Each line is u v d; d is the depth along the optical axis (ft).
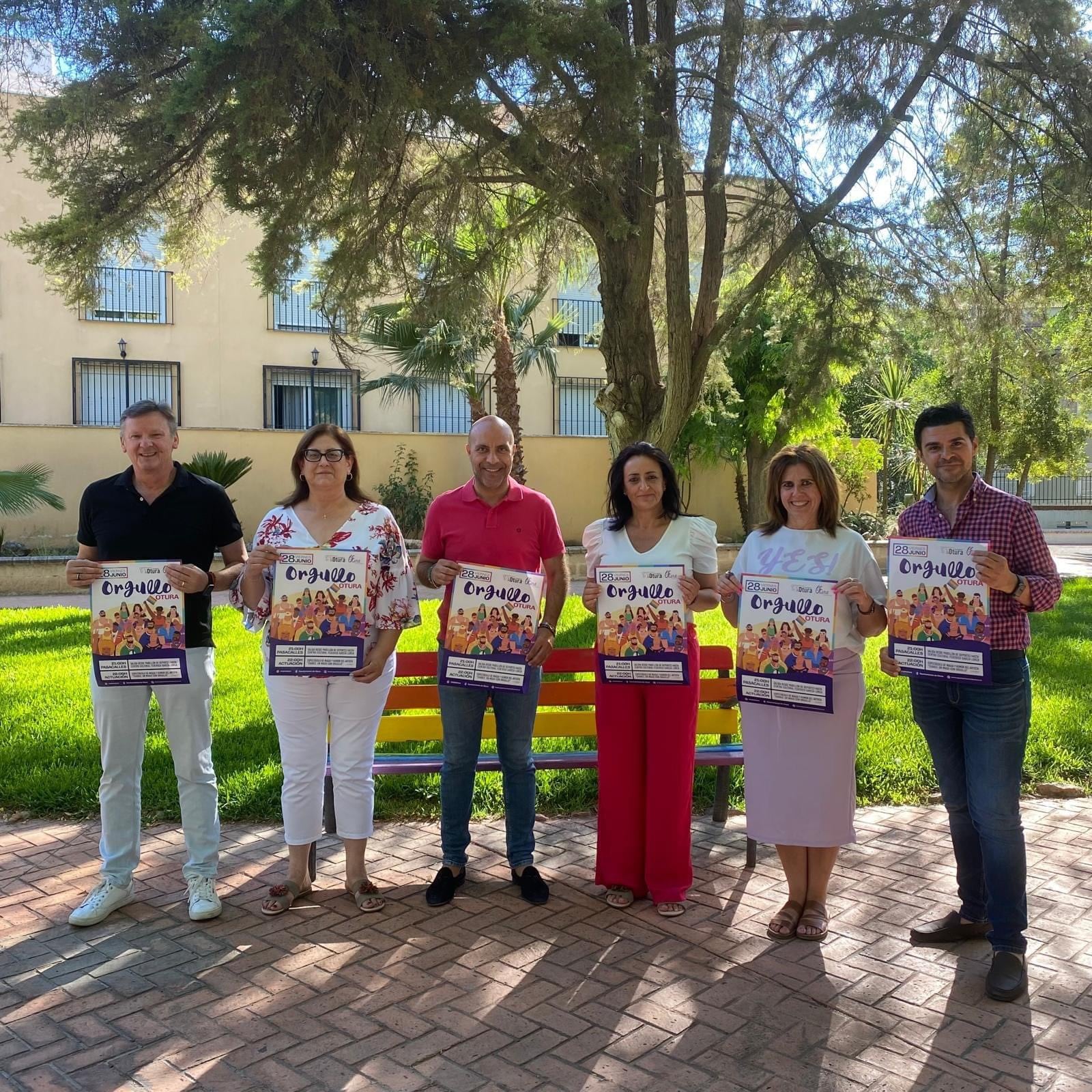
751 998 10.87
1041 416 59.36
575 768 16.63
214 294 64.95
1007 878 11.04
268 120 22.47
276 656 12.65
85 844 15.67
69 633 33.30
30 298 61.36
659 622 13.03
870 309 30.86
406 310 29.32
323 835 16.08
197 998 10.84
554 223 30.22
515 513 13.53
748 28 26.94
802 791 12.30
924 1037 10.07
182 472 13.17
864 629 12.39
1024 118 29.60
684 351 29.19
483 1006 10.69
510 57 23.18
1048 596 11.09
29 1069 9.48
